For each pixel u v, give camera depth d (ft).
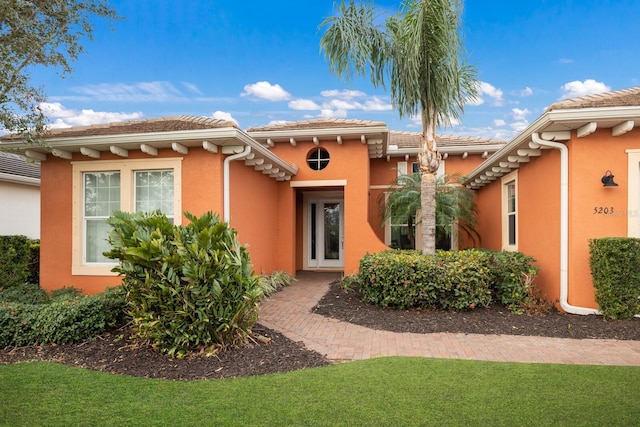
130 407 12.53
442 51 27.53
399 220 42.73
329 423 11.39
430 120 29.66
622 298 22.04
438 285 24.79
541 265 28.19
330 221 49.78
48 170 29.86
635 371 15.29
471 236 46.55
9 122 23.90
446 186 42.96
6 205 44.68
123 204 28.68
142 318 17.95
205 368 16.14
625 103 22.15
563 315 23.88
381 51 29.04
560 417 11.64
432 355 17.62
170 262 17.22
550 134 24.30
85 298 21.94
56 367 16.37
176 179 28.07
